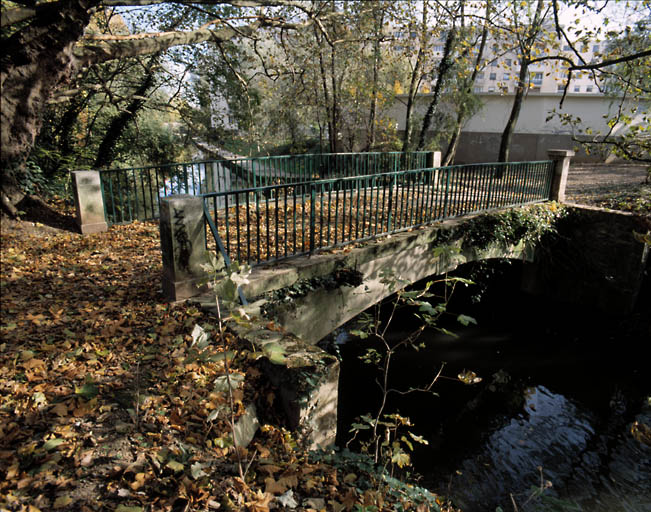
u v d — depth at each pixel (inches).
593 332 428.8
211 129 624.4
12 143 123.3
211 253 99.9
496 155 912.9
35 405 125.6
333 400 153.5
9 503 92.0
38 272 245.0
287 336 170.7
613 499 233.3
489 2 480.7
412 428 286.4
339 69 683.4
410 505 123.3
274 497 107.7
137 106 552.4
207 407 130.3
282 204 392.8
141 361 155.2
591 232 428.1
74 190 321.7
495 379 347.9
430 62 667.4
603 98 813.2
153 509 97.0
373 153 544.1
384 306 465.1
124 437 117.6
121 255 275.3
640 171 692.7
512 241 389.4
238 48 517.0
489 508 222.4
